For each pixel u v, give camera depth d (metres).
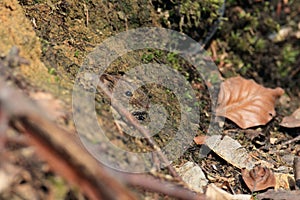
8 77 0.61
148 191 0.63
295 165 0.75
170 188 0.63
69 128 0.60
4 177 0.57
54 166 0.57
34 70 0.65
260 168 0.73
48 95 0.62
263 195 0.71
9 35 0.67
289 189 0.73
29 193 0.58
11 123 0.57
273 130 0.84
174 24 0.85
